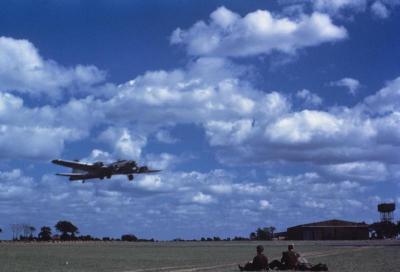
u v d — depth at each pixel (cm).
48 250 9881
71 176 11175
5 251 9325
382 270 4212
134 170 10738
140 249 10394
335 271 4103
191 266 5041
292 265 3994
